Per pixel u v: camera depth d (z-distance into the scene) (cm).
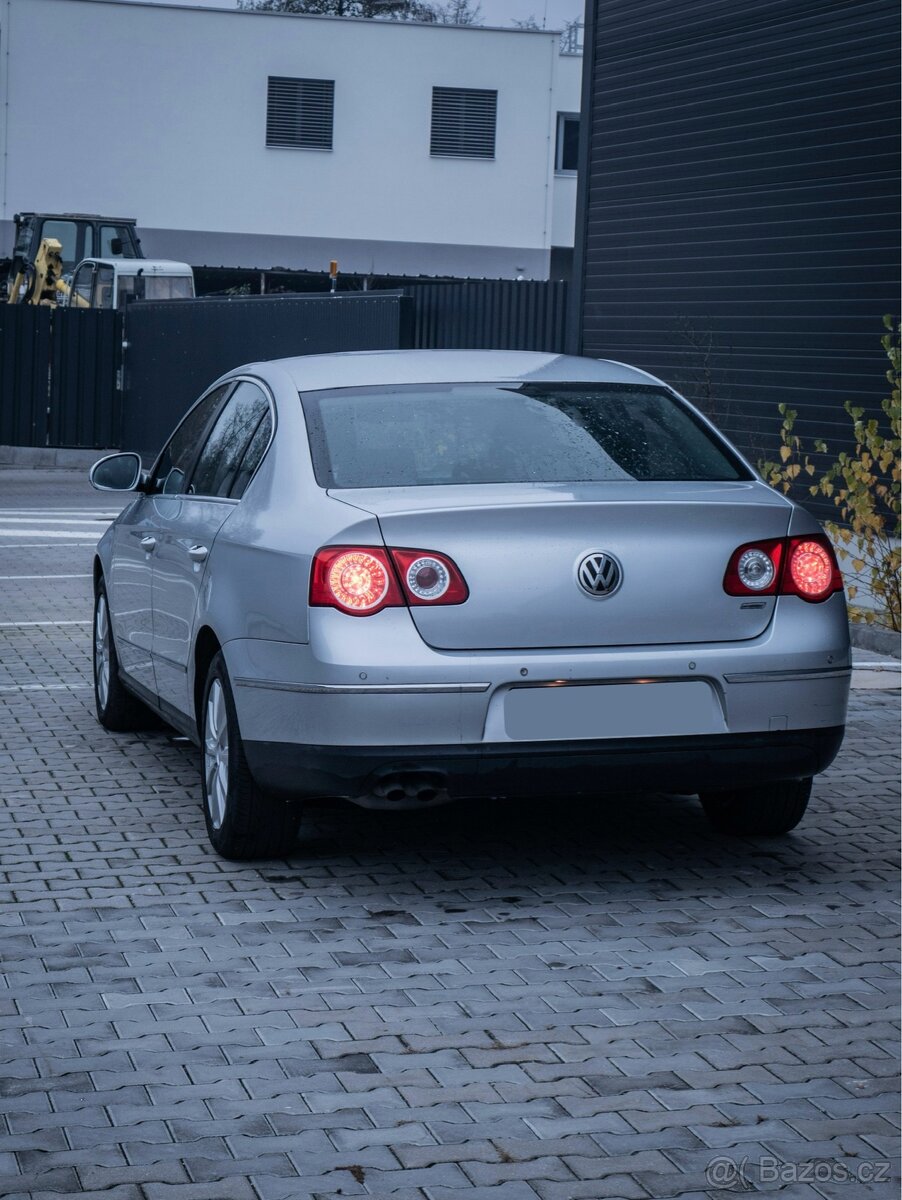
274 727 582
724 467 635
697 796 752
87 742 849
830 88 1376
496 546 562
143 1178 381
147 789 752
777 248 1443
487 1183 381
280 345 2178
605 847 664
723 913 579
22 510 2155
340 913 577
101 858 641
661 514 574
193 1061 448
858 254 1349
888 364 1317
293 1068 444
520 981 511
